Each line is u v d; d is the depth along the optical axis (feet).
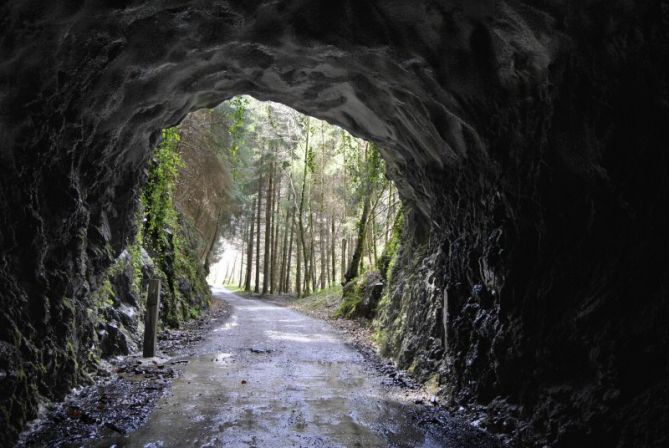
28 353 18.72
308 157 98.48
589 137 15.61
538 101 17.83
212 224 111.14
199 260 84.28
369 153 66.64
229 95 29.81
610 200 15.57
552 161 17.49
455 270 26.81
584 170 16.46
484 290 23.12
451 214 27.63
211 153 83.41
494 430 19.35
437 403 23.62
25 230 18.31
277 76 25.71
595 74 14.94
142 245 49.85
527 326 19.06
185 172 81.35
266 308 88.28
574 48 15.24
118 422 19.31
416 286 34.81
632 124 14.37
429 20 17.87
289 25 18.93
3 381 16.34
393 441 18.13
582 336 16.10
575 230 17.17
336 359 35.76
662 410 12.80
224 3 17.26
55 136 19.06
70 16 14.75
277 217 141.08
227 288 194.59
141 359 32.48
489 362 21.74
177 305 54.34
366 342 44.98
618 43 13.84
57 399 21.18
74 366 23.13
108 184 29.12
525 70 17.62
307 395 24.67
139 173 34.42
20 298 18.21
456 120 23.08
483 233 23.20
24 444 16.60
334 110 31.09
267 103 96.32
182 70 23.31
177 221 73.26
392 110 27.37
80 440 17.25
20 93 16.07
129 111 23.97
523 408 18.78
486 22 16.90
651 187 14.06
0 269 17.15
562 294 17.49
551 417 16.70
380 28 18.63
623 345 14.37
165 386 25.70
